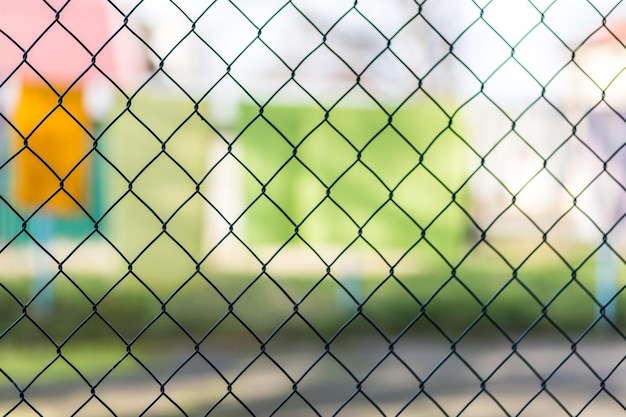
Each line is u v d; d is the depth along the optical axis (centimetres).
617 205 895
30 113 734
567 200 962
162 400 552
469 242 1205
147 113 744
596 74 686
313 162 770
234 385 602
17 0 714
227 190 1104
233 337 804
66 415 509
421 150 774
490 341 801
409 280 1044
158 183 753
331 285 1048
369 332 838
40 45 712
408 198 779
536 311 895
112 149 743
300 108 763
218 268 1117
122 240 749
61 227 1030
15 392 568
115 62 734
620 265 1049
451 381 628
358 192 773
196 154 755
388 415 524
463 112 780
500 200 1219
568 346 775
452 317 884
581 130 916
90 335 777
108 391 574
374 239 782
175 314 852
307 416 520
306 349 757
